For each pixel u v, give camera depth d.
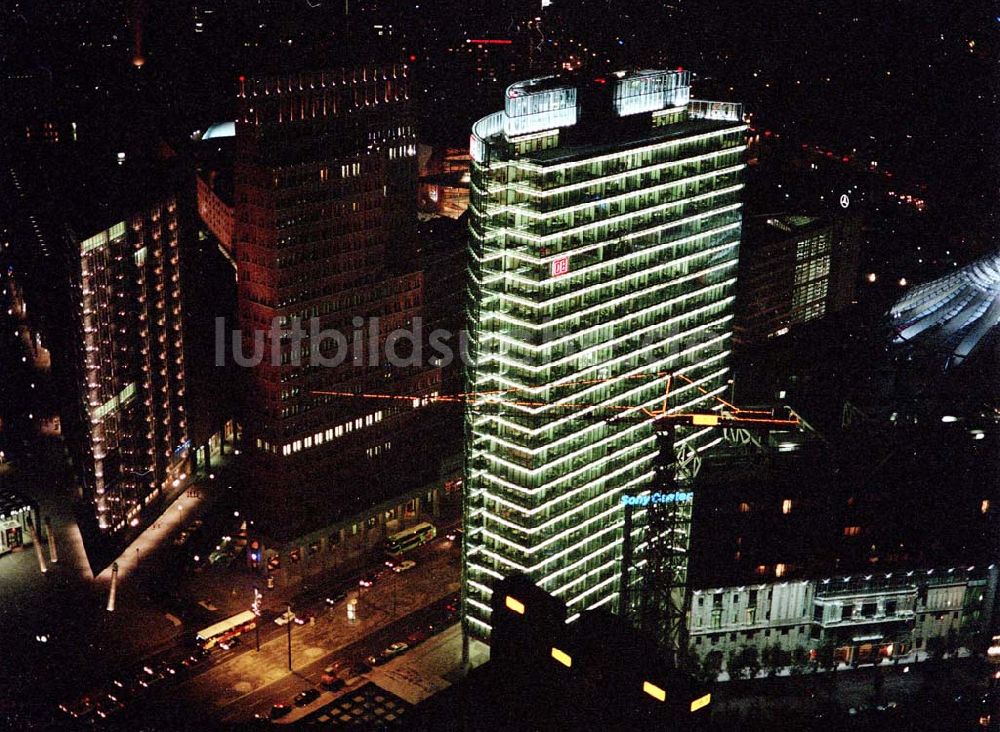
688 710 158.75
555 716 172.88
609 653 166.75
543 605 173.12
